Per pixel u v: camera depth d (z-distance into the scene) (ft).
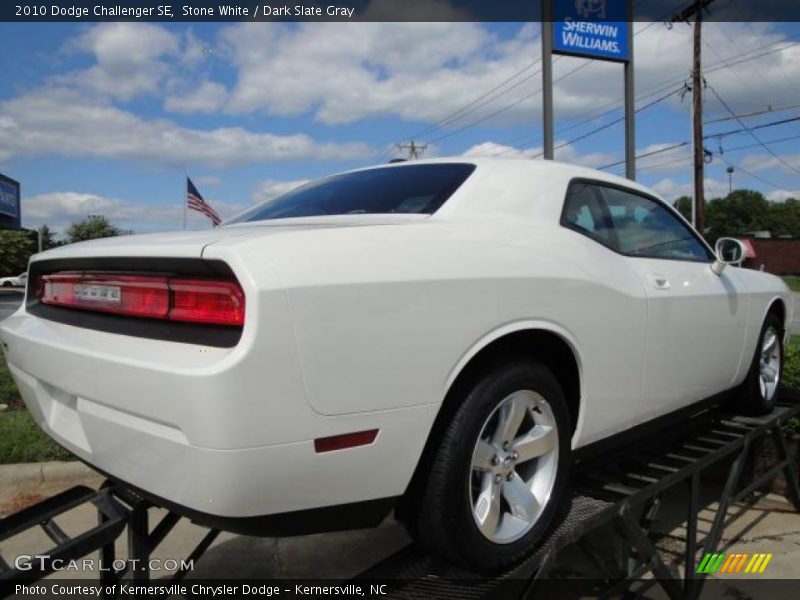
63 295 7.93
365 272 6.18
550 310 7.79
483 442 7.30
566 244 8.51
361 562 10.89
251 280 5.53
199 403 5.43
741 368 12.76
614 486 9.05
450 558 7.13
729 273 12.47
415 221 7.63
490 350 7.47
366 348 6.07
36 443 14.85
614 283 8.86
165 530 8.04
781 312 14.60
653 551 8.98
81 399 6.73
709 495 14.39
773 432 13.38
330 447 5.95
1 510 12.97
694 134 85.76
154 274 6.44
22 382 8.17
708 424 12.84
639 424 9.88
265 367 5.50
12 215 156.25
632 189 10.82
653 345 9.63
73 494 8.03
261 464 5.59
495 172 8.73
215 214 47.57
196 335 5.96
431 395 6.56
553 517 8.03
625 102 35.83
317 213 8.79
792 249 195.83
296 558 11.02
